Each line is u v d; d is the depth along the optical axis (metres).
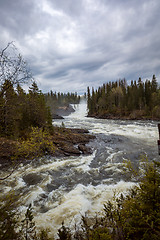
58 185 6.44
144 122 34.06
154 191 2.00
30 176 7.25
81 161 9.80
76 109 97.25
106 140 16.50
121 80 83.38
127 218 2.01
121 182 6.51
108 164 9.14
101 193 5.64
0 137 9.71
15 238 1.94
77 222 3.93
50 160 9.72
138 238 1.83
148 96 49.84
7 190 5.84
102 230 1.87
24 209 4.59
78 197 5.38
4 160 8.61
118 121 39.00
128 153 11.37
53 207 4.73
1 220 1.98
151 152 11.31
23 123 14.64
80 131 21.73
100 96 73.75
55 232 3.58
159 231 1.65
